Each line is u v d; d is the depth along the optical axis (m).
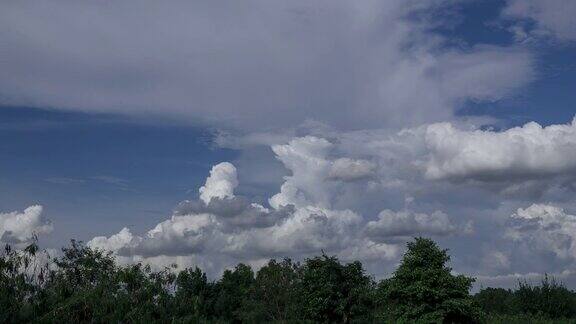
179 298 53.41
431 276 48.69
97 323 47.19
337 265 58.78
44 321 45.62
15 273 48.44
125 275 50.50
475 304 49.75
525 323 66.81
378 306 60.66
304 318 68.12
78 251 61.28
